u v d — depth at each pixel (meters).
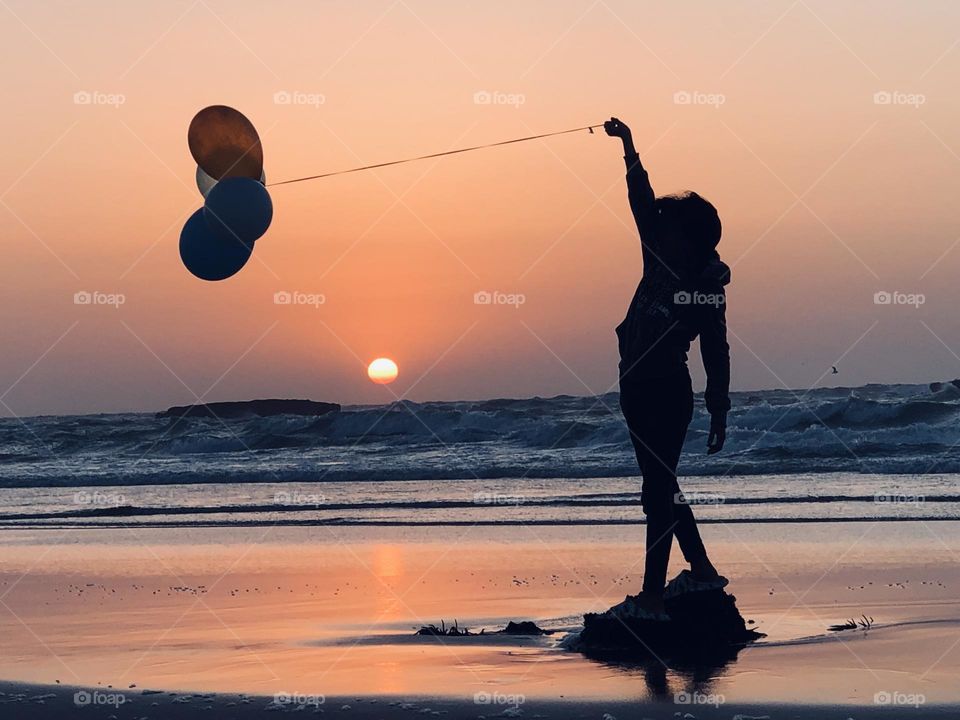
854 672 6.18
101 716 5.66
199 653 7.55
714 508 18.66
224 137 7.78
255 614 9.45
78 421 46.00
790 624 7.86
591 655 6.91
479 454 33.69
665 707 5.46
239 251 7.73
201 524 19.17
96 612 9.77
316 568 12.74
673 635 6.89
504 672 6.46
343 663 6.96
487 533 16.23
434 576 11.70
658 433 6.89
